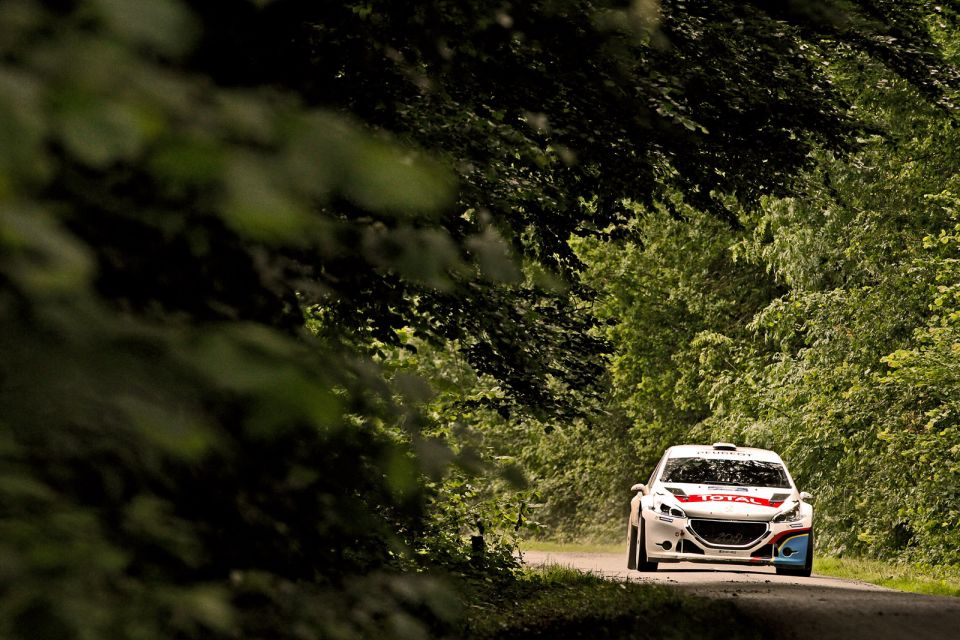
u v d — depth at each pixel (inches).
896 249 4180.6
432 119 1074.1
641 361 5462.6
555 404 1700.3
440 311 1262.3
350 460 299.9
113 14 137.6
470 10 752.3
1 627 167.0
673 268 5339.6
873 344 4089.6
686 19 1408.7
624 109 1289.4
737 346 5157.5
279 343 176.4
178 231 211.2
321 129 161.6
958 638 1370.6
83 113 137.5
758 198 1795.0
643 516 2438.5
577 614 1453.0
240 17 327.6
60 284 139.6
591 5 935.0
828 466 4370.1
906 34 1742.1
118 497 228.2
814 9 1517.0
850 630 1389.0
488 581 1742.1
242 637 286.0
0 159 131.6
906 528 3981.3
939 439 3346.5
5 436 171.8
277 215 151.6
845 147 1740.9
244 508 322.3
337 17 663.1
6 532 181.8
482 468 296.0
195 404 167.8
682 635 1227.2
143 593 206.1
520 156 1254.3
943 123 3713.1
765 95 1534.2
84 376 159.9
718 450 2598.4
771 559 2357.3
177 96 150.1
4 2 139.6
